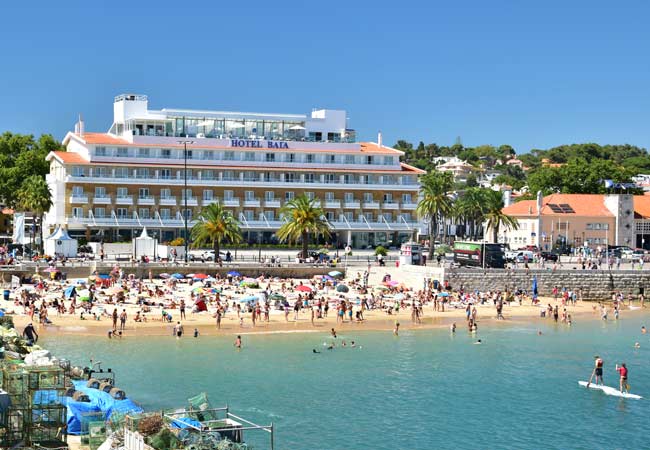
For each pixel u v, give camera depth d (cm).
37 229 17938
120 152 17875
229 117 19800
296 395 7069
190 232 17838
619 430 6309
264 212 18550
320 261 15000
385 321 10994
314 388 7325
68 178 17212
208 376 7619
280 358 8506
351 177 19325
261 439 5847
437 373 8031
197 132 19512
